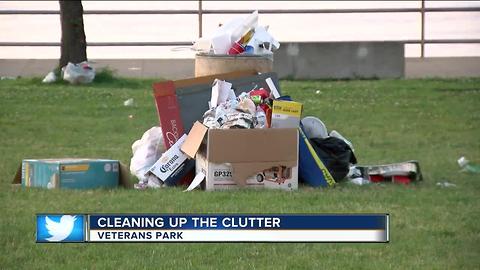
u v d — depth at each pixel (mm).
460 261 30062
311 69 84812
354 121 62562
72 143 54844
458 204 37969
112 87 78000
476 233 33469
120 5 125688
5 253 30812
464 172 46344
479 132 59438
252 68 46188
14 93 72188
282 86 76312
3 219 34781
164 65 92750
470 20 118875
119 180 41688
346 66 84812
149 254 30938
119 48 105938
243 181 40156
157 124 61500
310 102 68688
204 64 46531
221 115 41188
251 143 40094
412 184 42750
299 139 41094
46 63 94312
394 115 64625
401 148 54219
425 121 62781
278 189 40312
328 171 41625
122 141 55656
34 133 58031
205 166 40469
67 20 80250
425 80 81438
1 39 110312
